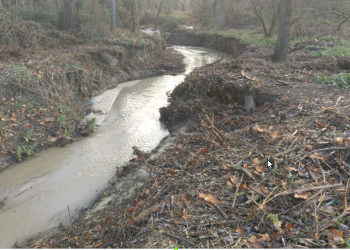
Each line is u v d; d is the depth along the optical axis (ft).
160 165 16.15
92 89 32.73
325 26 56.65
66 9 43.68
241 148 14.03
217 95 23.70
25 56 31.40
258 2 68.74
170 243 9.01
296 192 10.02
